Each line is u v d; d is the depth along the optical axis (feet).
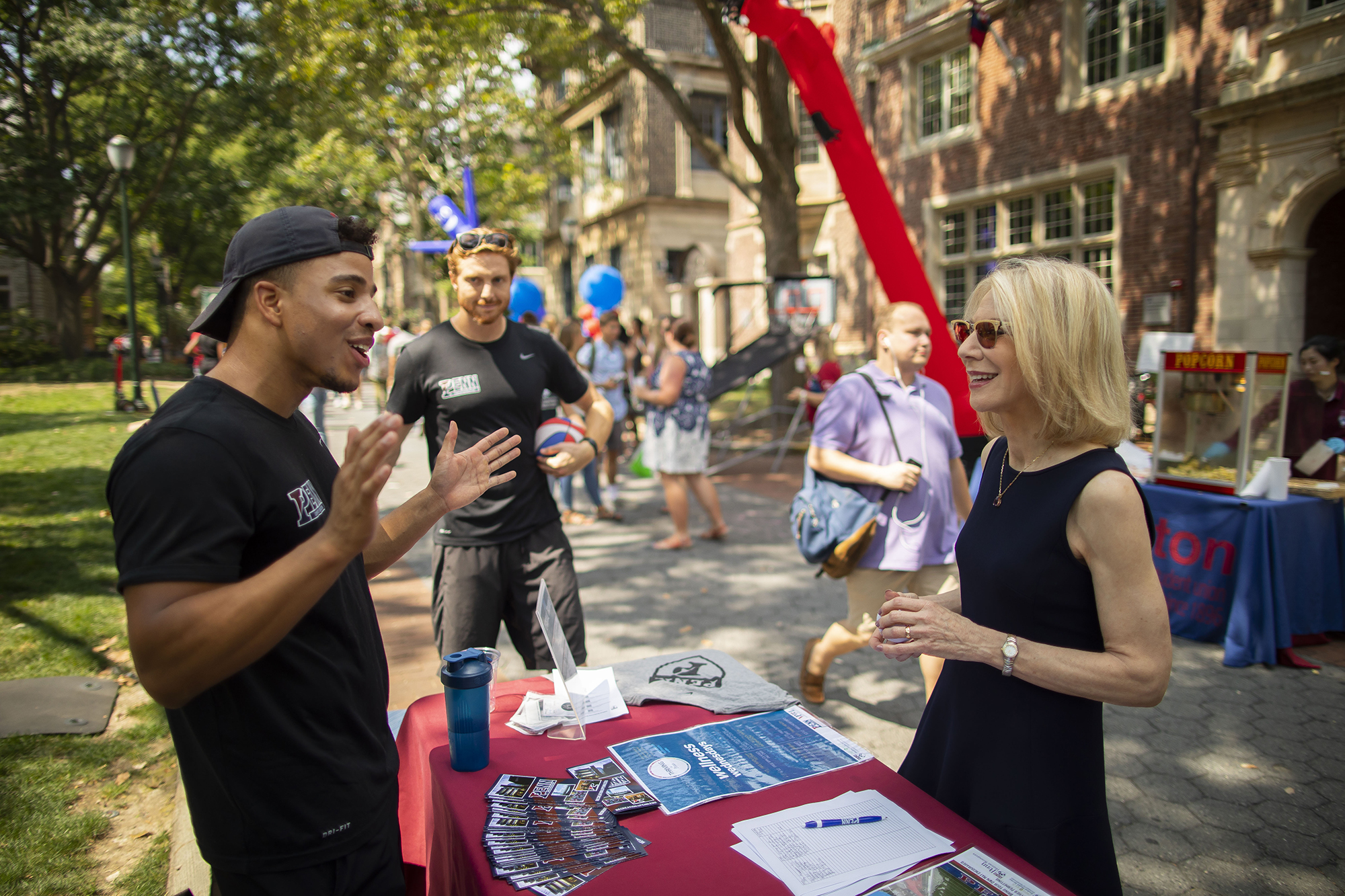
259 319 4.24
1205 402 14.21
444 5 32.04
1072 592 4.67
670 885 4.14
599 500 24.63
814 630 15.17
